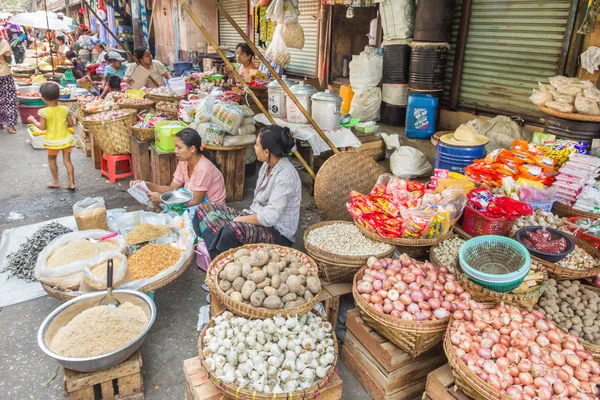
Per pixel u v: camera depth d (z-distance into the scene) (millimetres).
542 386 1985
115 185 5836
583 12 4441
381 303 2490
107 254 3035
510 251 2648
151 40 15797
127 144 5828
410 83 5723
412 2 5746
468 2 5508
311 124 4703
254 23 10008
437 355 2582
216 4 4008
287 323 2383
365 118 6332
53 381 2646
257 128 6102
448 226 3129
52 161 5500
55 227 4105
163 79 8211
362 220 3256
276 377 2180
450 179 3689
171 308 3361
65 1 26797
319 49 7953
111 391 2453
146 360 2838
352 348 2754
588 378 2078
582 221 3346
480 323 2277
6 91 8195
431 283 2574
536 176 3688
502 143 4656
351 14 6523
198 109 5094
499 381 2002
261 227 3354
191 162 4152
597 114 3787
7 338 2980
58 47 16078
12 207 5000
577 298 2645
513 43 5176
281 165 3357
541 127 4930
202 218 3527
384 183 3635
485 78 5574
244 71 7328
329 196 3779
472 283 2500
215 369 2186
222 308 2787
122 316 2531
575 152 3803
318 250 2961
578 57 4555
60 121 5367
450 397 2217
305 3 8172
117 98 7043
